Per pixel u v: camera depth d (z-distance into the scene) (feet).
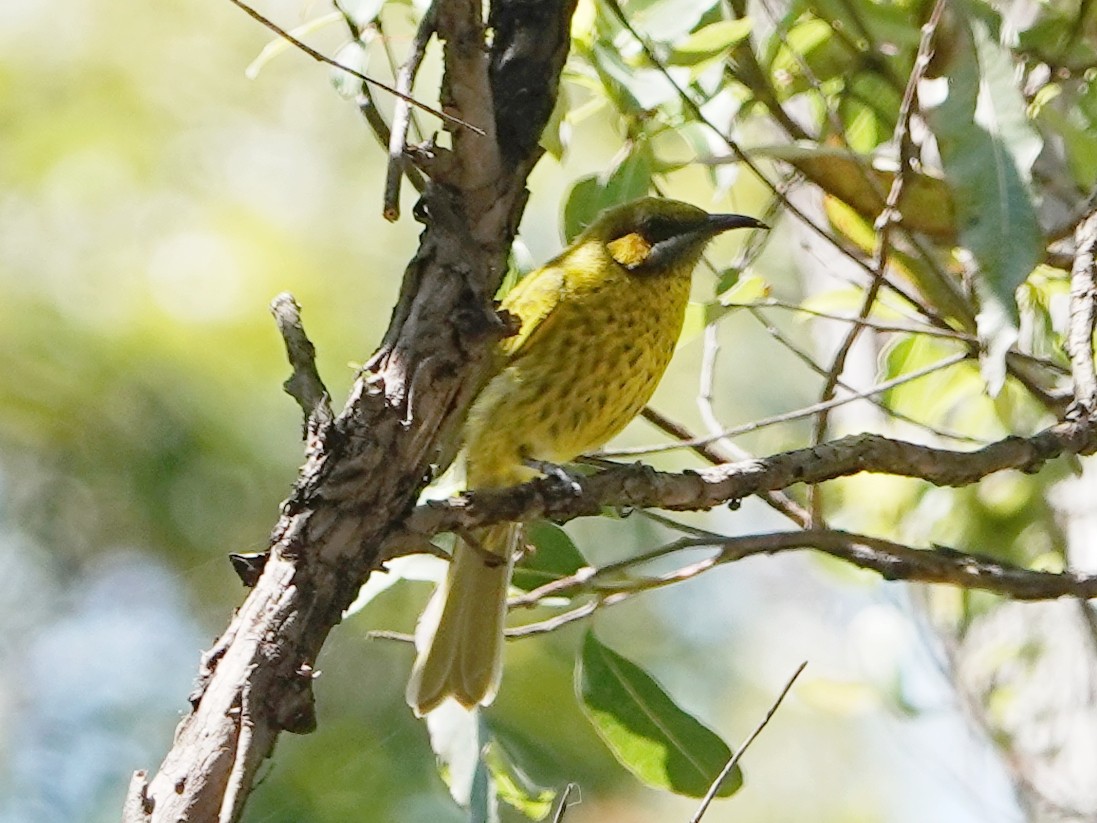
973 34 22.43
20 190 49.88
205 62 53.47
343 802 38.40
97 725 44.42
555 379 27.86
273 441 45.37
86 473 45.06
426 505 19.81
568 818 40.19
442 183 18.54
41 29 52.47
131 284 47.60
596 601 25.00
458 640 26.37
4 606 45.09
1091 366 22.98
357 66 21.36
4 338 45.50
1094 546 31.94
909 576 23.03
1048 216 29.43
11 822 42.45
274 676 17.35
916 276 27.99
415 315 18.47
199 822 16.69
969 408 33.17
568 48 19.44
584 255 28.94
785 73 30.17
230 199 51.34
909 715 33.91
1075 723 31.76
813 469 21.86
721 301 27.32
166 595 45.19
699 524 49.67
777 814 52.21
